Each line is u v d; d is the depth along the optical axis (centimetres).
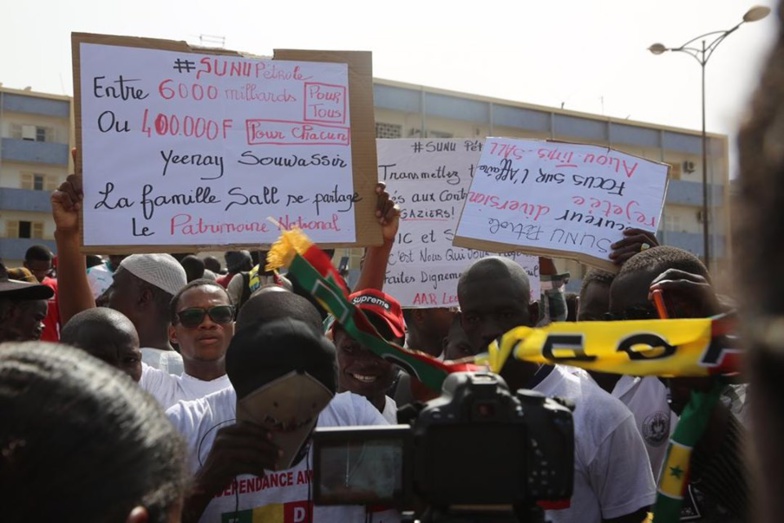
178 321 307
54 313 448
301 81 319
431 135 4000
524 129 4150
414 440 111
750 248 46
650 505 220
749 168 46
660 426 258
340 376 275
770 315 44
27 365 85
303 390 168
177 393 300
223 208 303
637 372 125
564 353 129
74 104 296
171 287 362
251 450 167
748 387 49
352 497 117
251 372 169
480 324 244
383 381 274
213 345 303
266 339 170
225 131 309
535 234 352
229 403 206
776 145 44
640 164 359
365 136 321
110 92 300
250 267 629
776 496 46
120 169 296
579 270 2997
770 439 47
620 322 128
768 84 45
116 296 361
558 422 110
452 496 108
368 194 318
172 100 305
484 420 108
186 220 299
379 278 320
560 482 109
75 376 85
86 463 79
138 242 293
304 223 309
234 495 195
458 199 425
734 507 150
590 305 321
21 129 4000
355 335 143
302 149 315
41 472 77
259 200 307
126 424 85
